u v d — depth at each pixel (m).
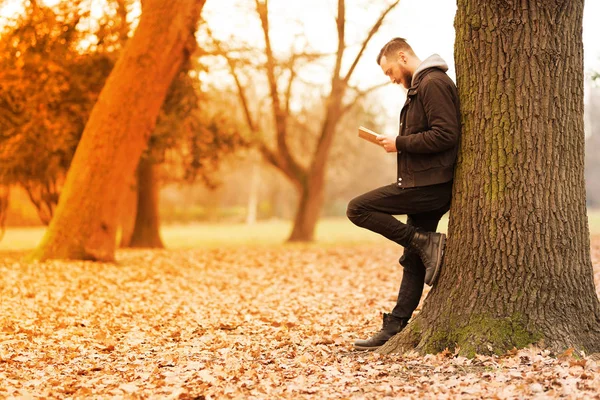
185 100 18.77
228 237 35.78
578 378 4.05
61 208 14.16
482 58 4.79
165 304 9.12
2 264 13.34
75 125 17.55
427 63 4.89
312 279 11.99
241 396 4.23
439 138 4.71
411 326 5.12
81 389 4.56
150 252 18.53
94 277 11.71
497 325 4.69
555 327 4.64
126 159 14.11
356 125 29.52
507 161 4.73
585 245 4.85
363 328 6.77
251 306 8.86
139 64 13.73
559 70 4.73
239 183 60.62
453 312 4.88
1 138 16.62
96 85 17.11
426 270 5.01
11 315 8.03
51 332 7.00
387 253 17.34
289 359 5.33
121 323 7.57
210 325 7.25
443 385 4.11
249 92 28.59
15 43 15.73
